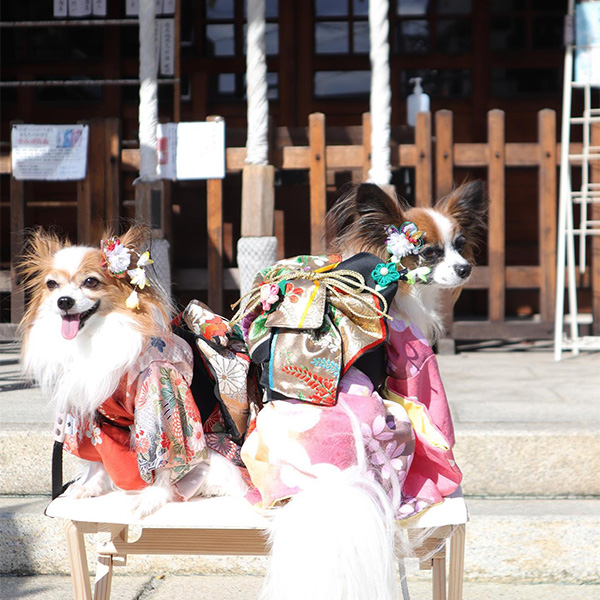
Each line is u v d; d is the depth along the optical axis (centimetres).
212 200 730
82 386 279
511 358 723
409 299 318
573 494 423
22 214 726
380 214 336
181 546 284
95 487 294
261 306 289
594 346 719
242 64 914
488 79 908
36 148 718
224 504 275
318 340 273
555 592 369
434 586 287
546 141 739
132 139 923
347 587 239
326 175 725
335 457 259
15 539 387
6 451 425
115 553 291
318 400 267
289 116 917
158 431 273
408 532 274
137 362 280
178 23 775
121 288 286
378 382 287
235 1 910
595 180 749
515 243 915
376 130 711
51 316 284
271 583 250
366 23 912
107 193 730
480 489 427
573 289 730
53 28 921
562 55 902
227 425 293
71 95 927
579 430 424
